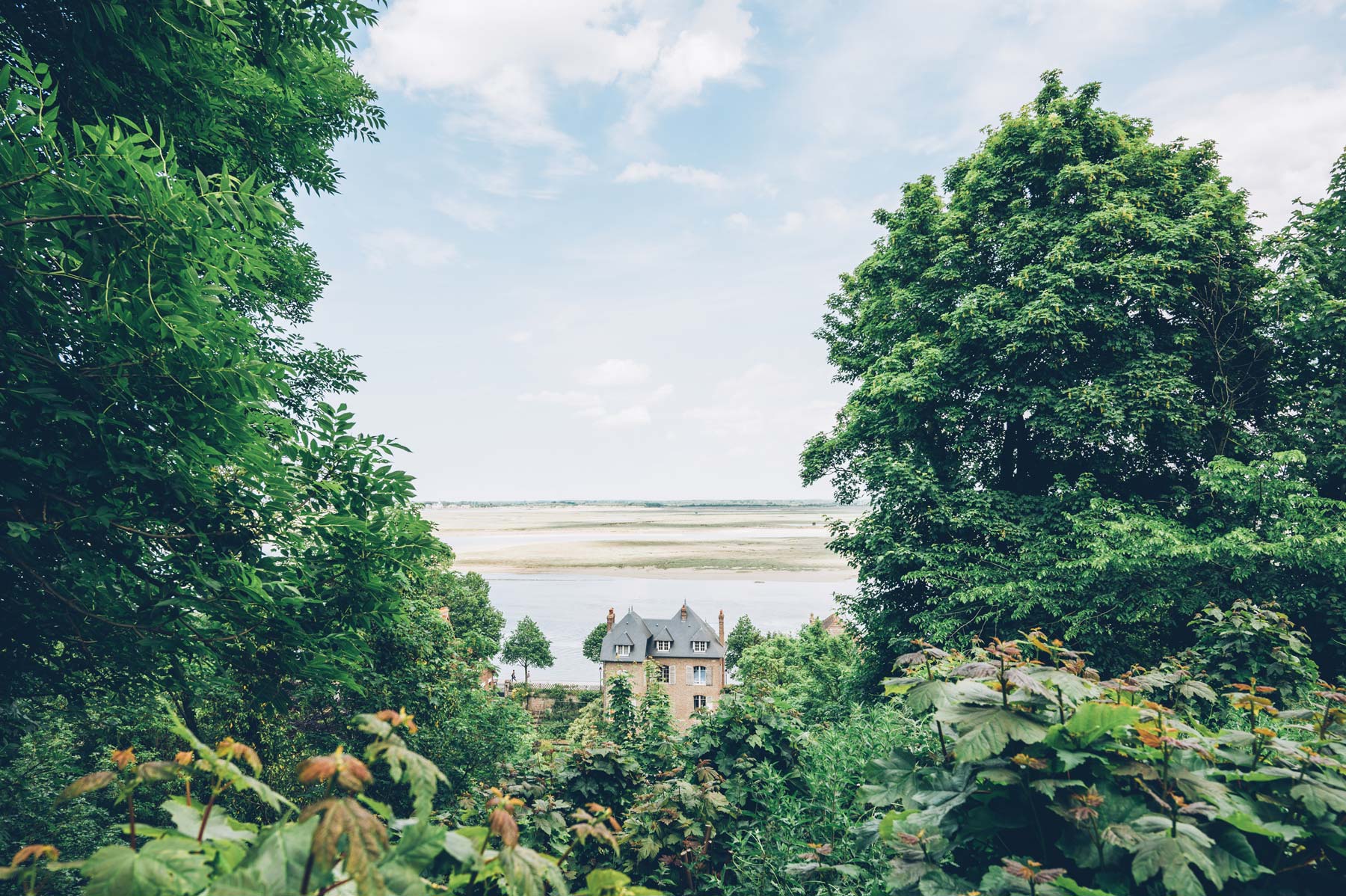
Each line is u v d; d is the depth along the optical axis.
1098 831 2.12
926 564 12.95
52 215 3.94
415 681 14.38
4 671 5.27
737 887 4.62
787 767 6.11
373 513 6.21
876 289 16.42
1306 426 11.66
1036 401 12.25
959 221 14.41
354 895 1.35
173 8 5.54
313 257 11.41
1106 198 12.66
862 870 3.64
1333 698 2.70
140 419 4.76
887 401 13.68
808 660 28.69
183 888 1.29
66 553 4.62
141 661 5.50
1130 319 12.59
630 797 5.76
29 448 4.46
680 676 61.88
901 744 5.49
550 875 1.66
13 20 5.19
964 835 2.40
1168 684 3.02
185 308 4.53
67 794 1.39
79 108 5.96
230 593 5.19
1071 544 12.02
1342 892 2.08
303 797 13.00
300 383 11.70
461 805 4.74
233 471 5.61
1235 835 2.10
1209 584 10.80
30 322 4.36
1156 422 12.01
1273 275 12.35
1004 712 2.35
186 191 4.30
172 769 1.53
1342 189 11.77
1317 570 9.94
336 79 9.42
